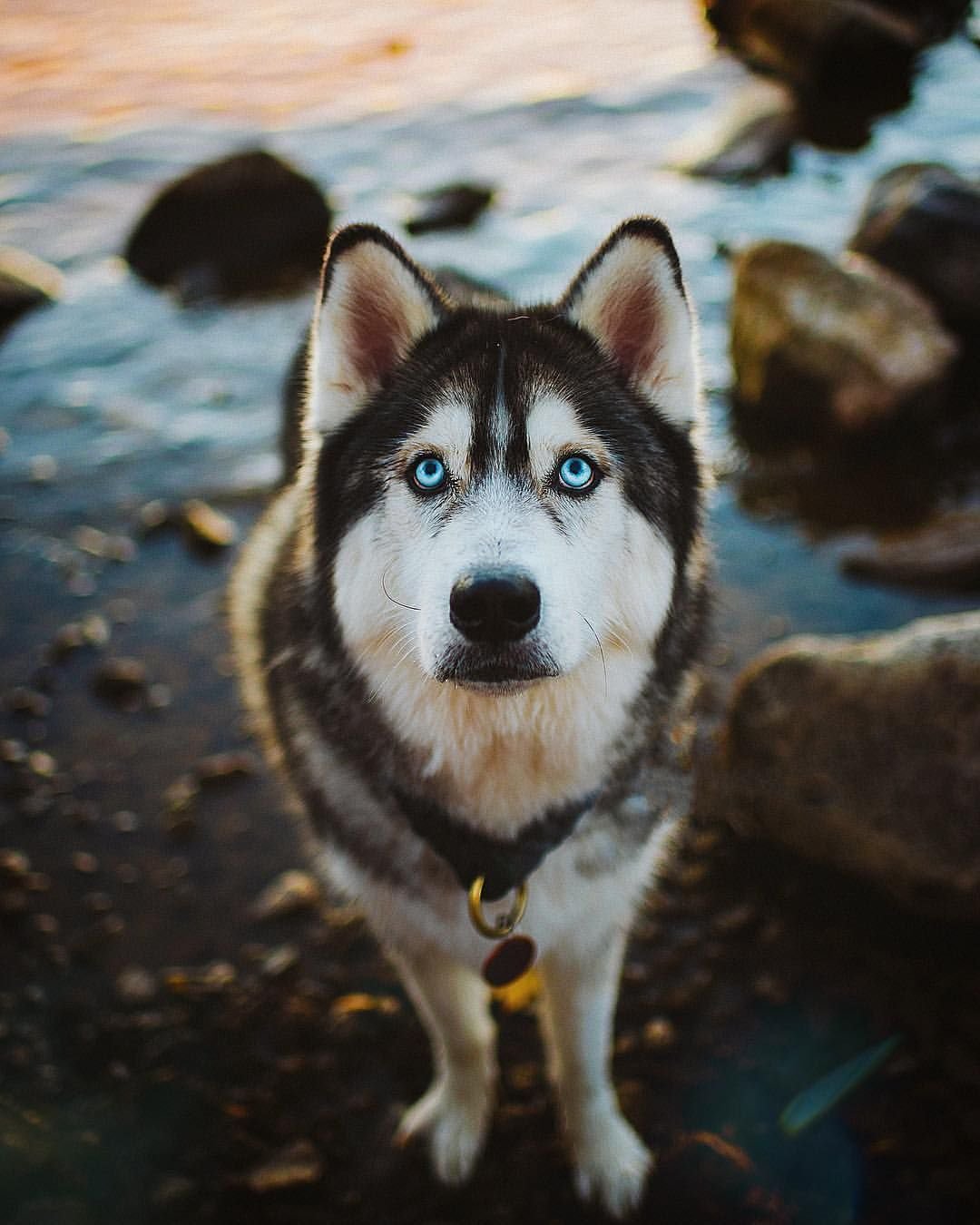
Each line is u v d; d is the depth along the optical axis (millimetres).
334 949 821
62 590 1178
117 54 3420
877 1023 738
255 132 2609
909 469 1296
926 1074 706
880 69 2604
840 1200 657
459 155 2404
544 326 610
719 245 1824
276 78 3094
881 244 1506
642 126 2521
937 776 755
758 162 2180
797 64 2650
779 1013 754
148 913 851
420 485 581
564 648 542
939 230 1456
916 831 753
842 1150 679
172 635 1111
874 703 779
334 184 2254
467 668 537
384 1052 760
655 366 618
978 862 737
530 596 525
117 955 821
